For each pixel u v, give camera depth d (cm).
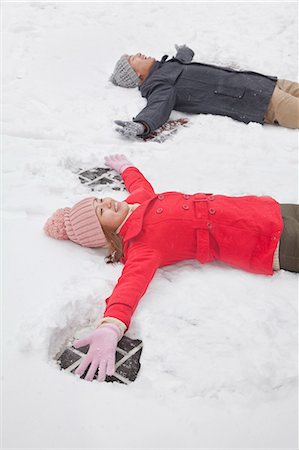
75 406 199
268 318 228
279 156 348
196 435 191
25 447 187
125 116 393
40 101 407
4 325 228
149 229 262
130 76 426
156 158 344
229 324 227
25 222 290
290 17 546
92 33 512
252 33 518
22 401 200
